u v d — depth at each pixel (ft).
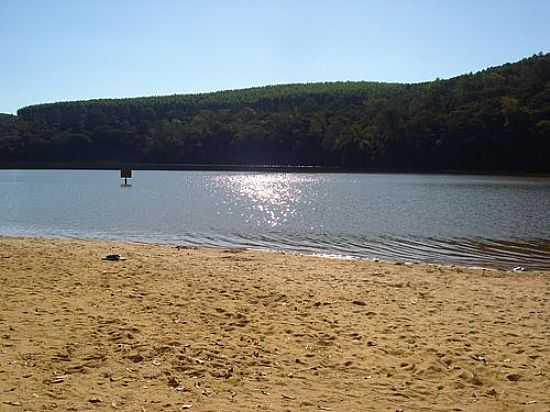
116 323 27.48
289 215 107.24
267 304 32.86
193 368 21.45
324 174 299.79
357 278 42.29
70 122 406.82
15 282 37.42
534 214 103.40
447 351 24.18
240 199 148.25
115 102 451.12
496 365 22.53
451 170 280.72
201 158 374.02
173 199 148.66
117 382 19.86
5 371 20.58
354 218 100.63
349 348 24.57
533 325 28.81
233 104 438.81
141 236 77.77
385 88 433.07
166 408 17.67
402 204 126.31
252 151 361.51
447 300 34.83
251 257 53.62
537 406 18.56
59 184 221.66
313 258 54.03
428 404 18.58
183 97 479.82
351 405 18.35
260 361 22.56
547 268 53.11
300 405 18.22
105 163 386.73
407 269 47.57
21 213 110.73
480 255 61.26
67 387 19.25
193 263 48.29
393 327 28.09
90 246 60.54
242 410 17.67
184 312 30.27
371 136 311.68
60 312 29.45
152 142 383.24
